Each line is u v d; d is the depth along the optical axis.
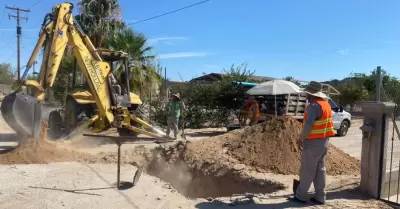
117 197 6.25
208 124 20.94
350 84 35.72
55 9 10.71
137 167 8.96
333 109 18.27
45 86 10.19
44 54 10.45
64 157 9.39
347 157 9.70
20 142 9.55
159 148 10.66
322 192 6.02
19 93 9.38
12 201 5.91
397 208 5.84
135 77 18.83
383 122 6.29
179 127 19.45
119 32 20.53
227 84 20.88
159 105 19.50
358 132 20.23
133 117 12.64
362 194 6.61
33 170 8.04
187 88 20.83
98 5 20.83
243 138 10.28
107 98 11.83
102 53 12.91
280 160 8.97
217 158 9.55
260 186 7.89
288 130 9.69
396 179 6.71
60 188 6.71
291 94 16.92
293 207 5.82
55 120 13.38
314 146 5.82
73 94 12.58
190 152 10.19
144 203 5.99
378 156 6.33
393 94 12.62
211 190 9.07
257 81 23.22
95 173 7.98
